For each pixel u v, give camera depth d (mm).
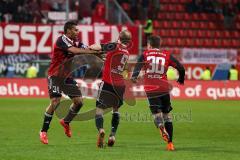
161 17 103000
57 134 40500
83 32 78312
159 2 104438
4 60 80188
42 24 78438
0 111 57844
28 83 76438
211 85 77875
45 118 34438
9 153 30703
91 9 90000
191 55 88562
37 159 28766
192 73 88312
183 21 103188
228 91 78000
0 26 78000
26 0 89125
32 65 80125
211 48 95562
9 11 88312
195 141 37938
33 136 38844
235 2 107312
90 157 29469
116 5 86812
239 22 105500
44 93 76312
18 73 80562
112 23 86562
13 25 78125
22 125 46062
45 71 80125
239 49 92562
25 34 78438
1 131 41781
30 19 88000
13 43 78312
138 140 37938
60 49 33969
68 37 34000
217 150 33000
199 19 104188
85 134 40750
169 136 32406
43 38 78500
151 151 31906
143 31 90000
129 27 78062
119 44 32938
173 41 99875
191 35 101500
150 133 42156
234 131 44312
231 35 102875
